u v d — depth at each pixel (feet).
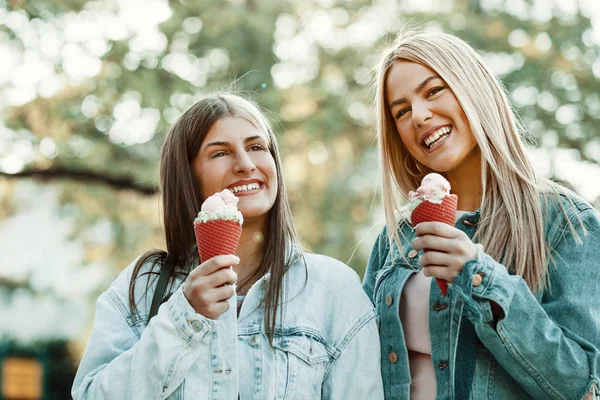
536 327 9.98
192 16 37.99
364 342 11.21
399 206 12.57
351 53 41.22
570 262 10.62
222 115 11.73
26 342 47.98
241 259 11.82
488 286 9.95
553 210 11.04
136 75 36.29
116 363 10.37
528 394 10.56
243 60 38.45
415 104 11.41
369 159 40.32
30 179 35.24
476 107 11.30
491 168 11.32
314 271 11.64
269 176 11.63
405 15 41.52
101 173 35.19
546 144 40.24
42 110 35.83
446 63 11.40
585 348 10.12
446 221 10.38
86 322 45.57
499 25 41.11
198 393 10.54
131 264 11.87
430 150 11.45
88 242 37.70
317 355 10.99
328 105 39.55
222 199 10.51
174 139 11.98
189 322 10.11
